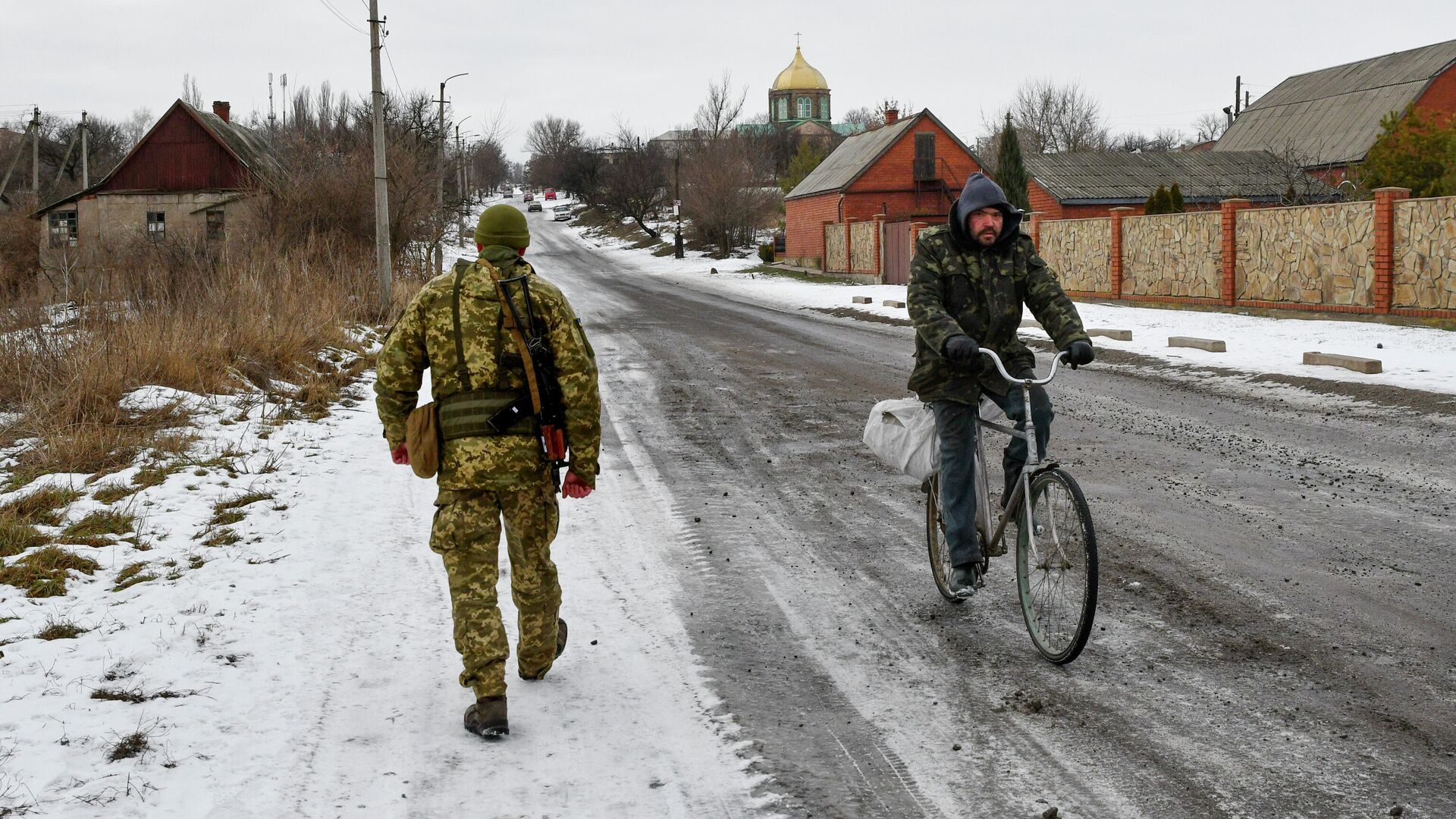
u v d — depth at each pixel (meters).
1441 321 16.69
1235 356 14.05
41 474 7.58
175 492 7.24
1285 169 38.97
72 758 3.59
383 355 3.91
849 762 3.68
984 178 4.68
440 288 3.88
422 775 3.57
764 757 3.71
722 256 57.41
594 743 3.81
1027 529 4.68
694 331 20.95
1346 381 11.68
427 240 32.31
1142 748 3.74
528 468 3.87
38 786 3.39
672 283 42.88
